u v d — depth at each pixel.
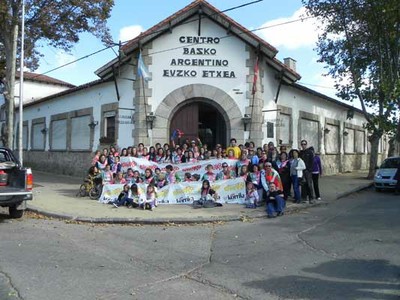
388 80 20.16
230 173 14.17
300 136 21.41
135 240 8.93
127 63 18.06
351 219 11.12
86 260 7.28
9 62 17.56
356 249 8.08
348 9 21.02
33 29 17.97
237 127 17.27
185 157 14.97
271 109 18.36
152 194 12.73
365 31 21.67
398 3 18.39
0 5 16.09
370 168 22.52
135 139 17.55
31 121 28.14
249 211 12.16
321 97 23.27
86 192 14.72
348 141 28.92
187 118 17.58
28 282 6.02
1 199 10.33
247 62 17.39
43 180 20.44
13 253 7.57
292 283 6.17
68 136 23.16
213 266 7.05
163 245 8.50
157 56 17.45
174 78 17.39
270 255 7.75
